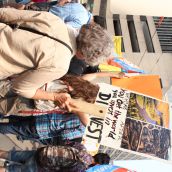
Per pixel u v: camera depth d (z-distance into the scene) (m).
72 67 2.71
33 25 1.95
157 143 2.58
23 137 2.81
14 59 1.95
